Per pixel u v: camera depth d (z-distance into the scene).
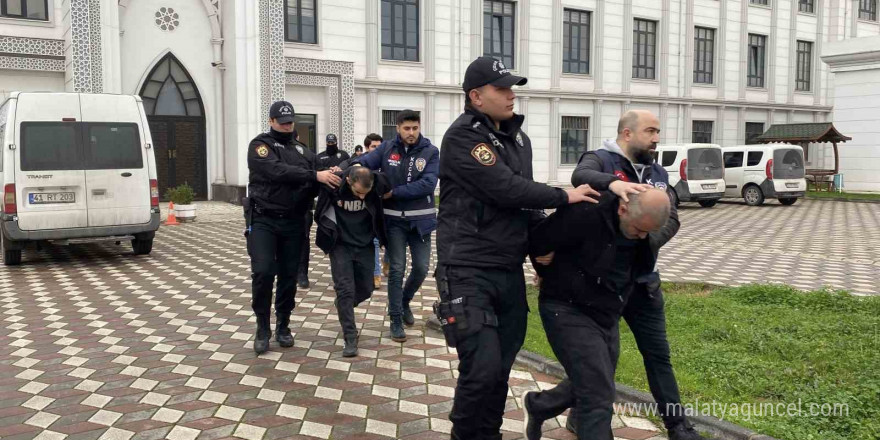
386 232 5.52
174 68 18.06
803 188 20.86
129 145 10.21
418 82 21.75
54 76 16.31
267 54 17.92
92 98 10.01
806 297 7.03
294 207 5.36
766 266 9.95
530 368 5.07
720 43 29.03
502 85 3.12
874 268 9.77
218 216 16.00
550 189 3.00
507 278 3.20
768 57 30.81
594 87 25.70
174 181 18.34
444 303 3.17
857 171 26.27
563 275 3.14
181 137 18.33
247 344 5.80
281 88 18.20
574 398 3.38
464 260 3.17
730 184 21.36
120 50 16.83
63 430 4.00
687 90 28.11
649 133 3.45
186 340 5.93
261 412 4.27
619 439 3.86
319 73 19.48
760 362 4.93
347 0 20.23
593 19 25.44
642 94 27.02
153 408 4.34
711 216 17.83
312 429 4.01
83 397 4.55
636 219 2.93
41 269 9.59
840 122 26.69
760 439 3.62
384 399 4.50
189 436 3.91
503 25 23.69
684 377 4.61
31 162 9.57
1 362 5.32
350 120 20.09
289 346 5.70
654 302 3.60
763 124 31.14
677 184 19.45
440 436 3.93
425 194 5.73
